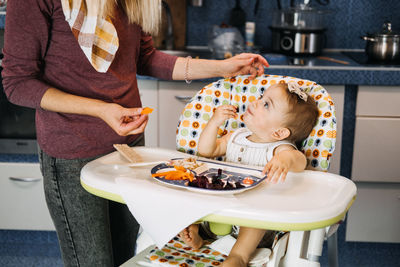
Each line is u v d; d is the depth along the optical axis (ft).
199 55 8.86
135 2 4.46
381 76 7.58
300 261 4.07
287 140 4.67
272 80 4.92
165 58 5.23
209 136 4.66
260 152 4.64
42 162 4.72
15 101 4.30
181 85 7.90
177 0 9.36
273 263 4.03
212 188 3.67
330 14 9.31
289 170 4.10
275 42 8.88
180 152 4.57
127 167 4.15
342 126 7.98
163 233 3.54
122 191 3.69
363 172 8.02
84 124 4.53
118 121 4.00
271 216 3.34
